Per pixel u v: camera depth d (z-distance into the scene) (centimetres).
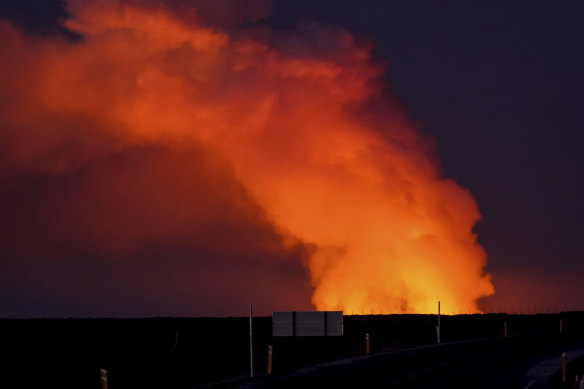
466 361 10869
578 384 7588
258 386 8144
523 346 13712
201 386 8862
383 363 10750
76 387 10612
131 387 10312
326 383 8256
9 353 15125
